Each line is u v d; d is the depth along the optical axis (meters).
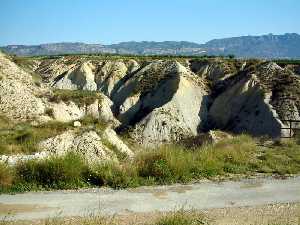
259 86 56.81
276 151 15.87
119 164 11.84
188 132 54.00
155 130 52.59
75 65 88.12
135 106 66.25
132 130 52.75
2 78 43.12
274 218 8.62
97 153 17.34
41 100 46.31
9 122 36.50
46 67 92.75
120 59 87.06
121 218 8.28
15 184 10.06
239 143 16.77
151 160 11.78
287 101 52.00
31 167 10.52
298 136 20.95
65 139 18.31
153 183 10.82
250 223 8.26
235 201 9.73
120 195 9.79
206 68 72.06
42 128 25.38
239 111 56.16
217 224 8.12
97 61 87.62
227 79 67.12
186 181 11.15
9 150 16.89
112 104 68.69
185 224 7.93
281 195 10.34
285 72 58.47
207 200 9.72
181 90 60.88
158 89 66.06
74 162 10.83
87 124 28.30
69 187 10.16
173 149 12.91
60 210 8.61
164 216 8.36
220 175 12.01
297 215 8.87
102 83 81.31
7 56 55.31
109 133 23.06
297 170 12.88
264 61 68.88
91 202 9.21
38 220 8.00
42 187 10.08
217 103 60.25
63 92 57.22
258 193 10.43
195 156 12.88
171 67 70.62
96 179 10.70
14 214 8.28
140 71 75.50
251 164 13.30
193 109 59.50
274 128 48.75
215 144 17.72
